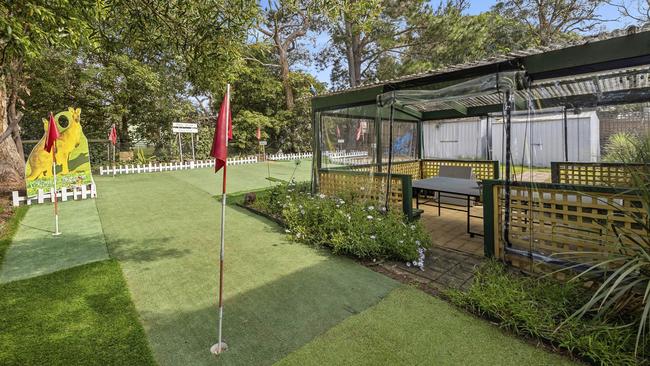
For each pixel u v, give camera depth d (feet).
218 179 33.68
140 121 48.06
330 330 7.72
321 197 17.99
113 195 24.90
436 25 48.47
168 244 14.05
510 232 10.71
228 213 19.72
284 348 7.09
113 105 43.86
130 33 11.34
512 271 10.28
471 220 17.20
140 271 11.15
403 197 14.76
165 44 11.94
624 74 12.22
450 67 12.75
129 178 33.88
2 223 17.12
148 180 32.55
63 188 22.71
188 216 18.93
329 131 21.12
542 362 6.56
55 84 37.76
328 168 20.89
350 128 22.08
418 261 11.26
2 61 8.86
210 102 63.62
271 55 66.49
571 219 9.77
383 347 7.09
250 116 58.54
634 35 9.32
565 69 10.76
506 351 6.90
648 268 6.98
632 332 6.73
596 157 21.50
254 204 21.15
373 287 9.89
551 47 10.50
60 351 6.91
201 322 8.08
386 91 16.34
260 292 9.65
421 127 28.04
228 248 13.51
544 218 9.91
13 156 28.22
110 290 9.73
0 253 12.84
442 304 8.83
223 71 12.03
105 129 48.11
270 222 17.66
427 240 12.36
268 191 23.49
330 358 6.76
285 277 10.67
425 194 23.88
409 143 26.96
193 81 12.70
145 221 17.78
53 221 17.69
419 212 15.38
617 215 8.60
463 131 41.83
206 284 10.19
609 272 7.99
